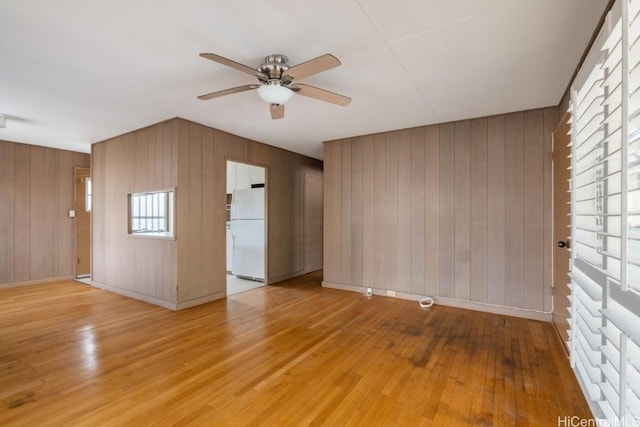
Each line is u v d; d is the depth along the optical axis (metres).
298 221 5.67
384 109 3.33
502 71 2.44
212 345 2.65
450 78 2.57
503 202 3.47
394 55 2.21
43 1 1.63
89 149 5.33
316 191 6.18
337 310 3.63
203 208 3.93
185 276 3.71
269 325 3.14
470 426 1.66
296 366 2.29
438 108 3.29
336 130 4.17
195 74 2.50
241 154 4.50
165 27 1.88
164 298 3.76
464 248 3.70
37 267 5.06
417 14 1.76
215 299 4.06
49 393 1.94
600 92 1.64
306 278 5.48
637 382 1.21
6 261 4.75
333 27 1.88
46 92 2.86
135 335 2.86
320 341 2.75
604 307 1.50
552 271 3.20
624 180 1.14
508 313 3.44
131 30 1.91
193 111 3.39
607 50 1.46
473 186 3.65
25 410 1.77
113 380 2.09
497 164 3.51
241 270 5.43
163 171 3.76
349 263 4.58
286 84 2.25
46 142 4.81
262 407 1.81
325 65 1.94
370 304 3.87
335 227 4.70
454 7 1.70
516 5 1.68
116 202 4.43
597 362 1.62
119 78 2.56
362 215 4.46
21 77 2.54
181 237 3.67
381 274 4.30
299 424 1.67
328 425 1.66
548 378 2.12
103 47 2.10
